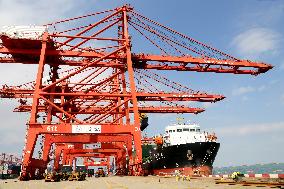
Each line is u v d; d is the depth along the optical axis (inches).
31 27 1701.5
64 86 2190.0
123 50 1894.7
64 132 1494.8
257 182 718.5
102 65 1902.1
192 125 2213.3
